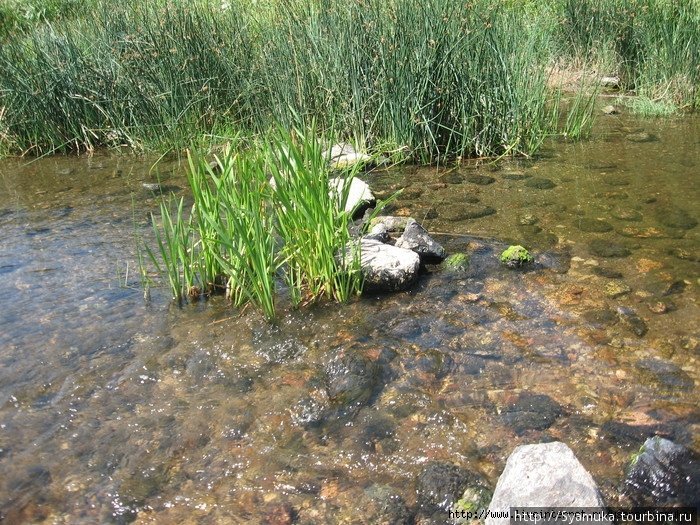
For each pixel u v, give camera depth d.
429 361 2.34
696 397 2.08
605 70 6.93
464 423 2.02
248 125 5.36
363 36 4.71
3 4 8.28
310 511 1.73
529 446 1.71
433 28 4.59
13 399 2.18
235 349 2.46
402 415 2.07
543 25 6.38
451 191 4.11
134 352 2.44
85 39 5.88
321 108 4.88
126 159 5.26
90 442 1.99
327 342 2.50
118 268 3.15
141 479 1.85
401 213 3.77
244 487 1.81
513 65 4.80
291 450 1.94
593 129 5.43
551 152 4.87
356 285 2.83
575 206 3.76
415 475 1.83
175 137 5.32
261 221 2.79
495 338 2.47
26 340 2.52
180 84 5.38
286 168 2.87
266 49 5.09
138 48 5.41
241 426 2.04
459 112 4.75
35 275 3.09
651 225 3.44
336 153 4.65
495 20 4.75
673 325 2.49
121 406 2.15
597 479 1.78
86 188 4.51
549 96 6.05
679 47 6.08
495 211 3.74
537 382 2.20
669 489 1.72
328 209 2.80
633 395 2.11
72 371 2.33
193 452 1.95
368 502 1.74
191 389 2.23
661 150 4.75
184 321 2.66
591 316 2.58
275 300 2.82
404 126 4.73
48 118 5.54
